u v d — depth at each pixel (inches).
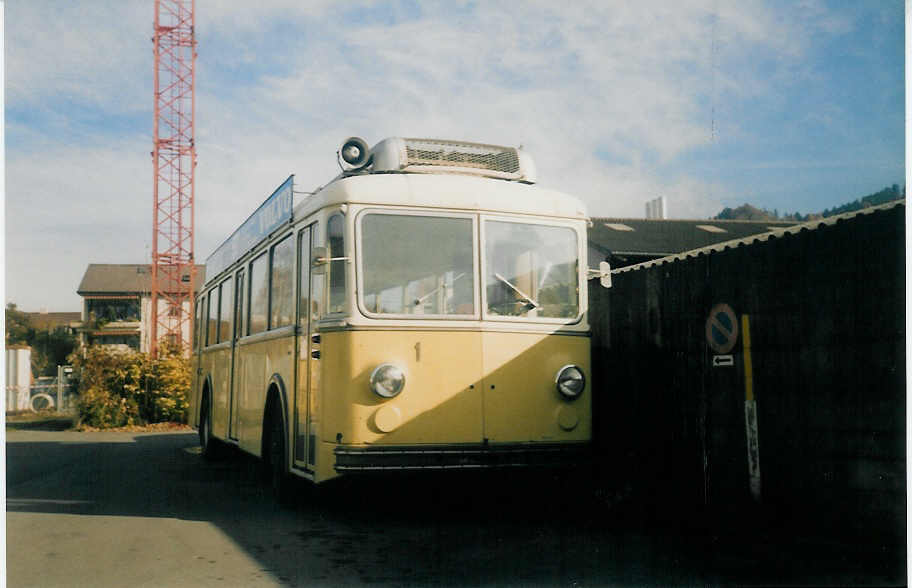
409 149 310.5
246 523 303.3
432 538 272.1
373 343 277.9
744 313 267.0
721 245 275.6
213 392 520.1
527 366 293.3
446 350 284.0
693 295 293.3
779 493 250.2
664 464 307.0
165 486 415.5
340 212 288.2
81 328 1572.3
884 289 219.3
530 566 231.9
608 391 350.3
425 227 291.1
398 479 279.4
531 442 289.7
